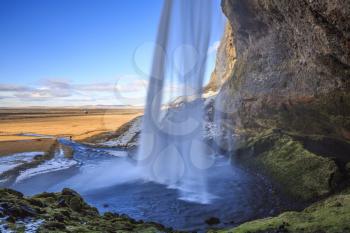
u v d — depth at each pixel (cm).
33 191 1485
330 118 1498
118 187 1409
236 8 1995
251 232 650
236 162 1780
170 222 1019
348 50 1124
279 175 1417
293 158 1456
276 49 1831
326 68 1388
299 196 1194
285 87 1786
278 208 1123
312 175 1252
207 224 999
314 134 1595
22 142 3045
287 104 1777
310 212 762
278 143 1661
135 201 1228
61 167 1992
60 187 1529
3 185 1572
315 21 1185
